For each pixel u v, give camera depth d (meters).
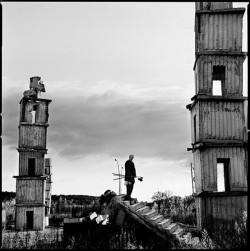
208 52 16.81
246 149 16.47
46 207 33.75
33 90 30.59
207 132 16.47
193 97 17.11
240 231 12.44
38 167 29.83
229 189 16.58
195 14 17.45
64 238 14.56
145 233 14.70
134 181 17.09
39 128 30.34
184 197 34.22
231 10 16.88
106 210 18.11
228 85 16.83
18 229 28.17
